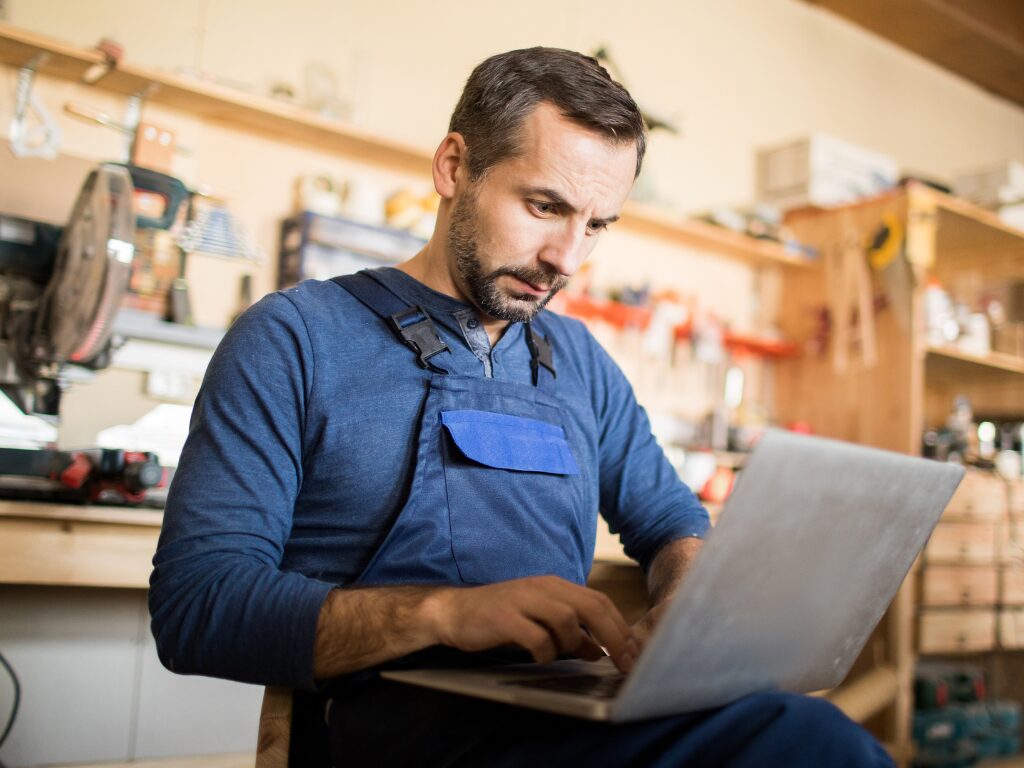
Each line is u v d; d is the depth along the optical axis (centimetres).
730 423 364
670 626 69
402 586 95
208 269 258
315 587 93
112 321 190
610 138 112
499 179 113
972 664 415
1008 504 354
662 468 144
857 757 72
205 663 92
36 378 202
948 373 408
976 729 350
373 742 94
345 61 294
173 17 262
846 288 367
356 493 108
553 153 110
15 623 213
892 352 354
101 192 187
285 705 99
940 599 332
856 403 363
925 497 94
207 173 262
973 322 375
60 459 181
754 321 393
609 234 350
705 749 76
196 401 109
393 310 117
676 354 362
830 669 100
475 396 116
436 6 315
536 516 115
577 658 109
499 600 87
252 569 94
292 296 114
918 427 346
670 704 75
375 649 89
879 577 96
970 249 418
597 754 79
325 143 279
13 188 219
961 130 504
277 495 103
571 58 115
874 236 359
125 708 223
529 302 117
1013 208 403
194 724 231
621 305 328
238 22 274
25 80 234
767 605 79
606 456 141
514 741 85
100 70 234
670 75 379
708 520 140
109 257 184
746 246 358
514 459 114
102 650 221
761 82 411
